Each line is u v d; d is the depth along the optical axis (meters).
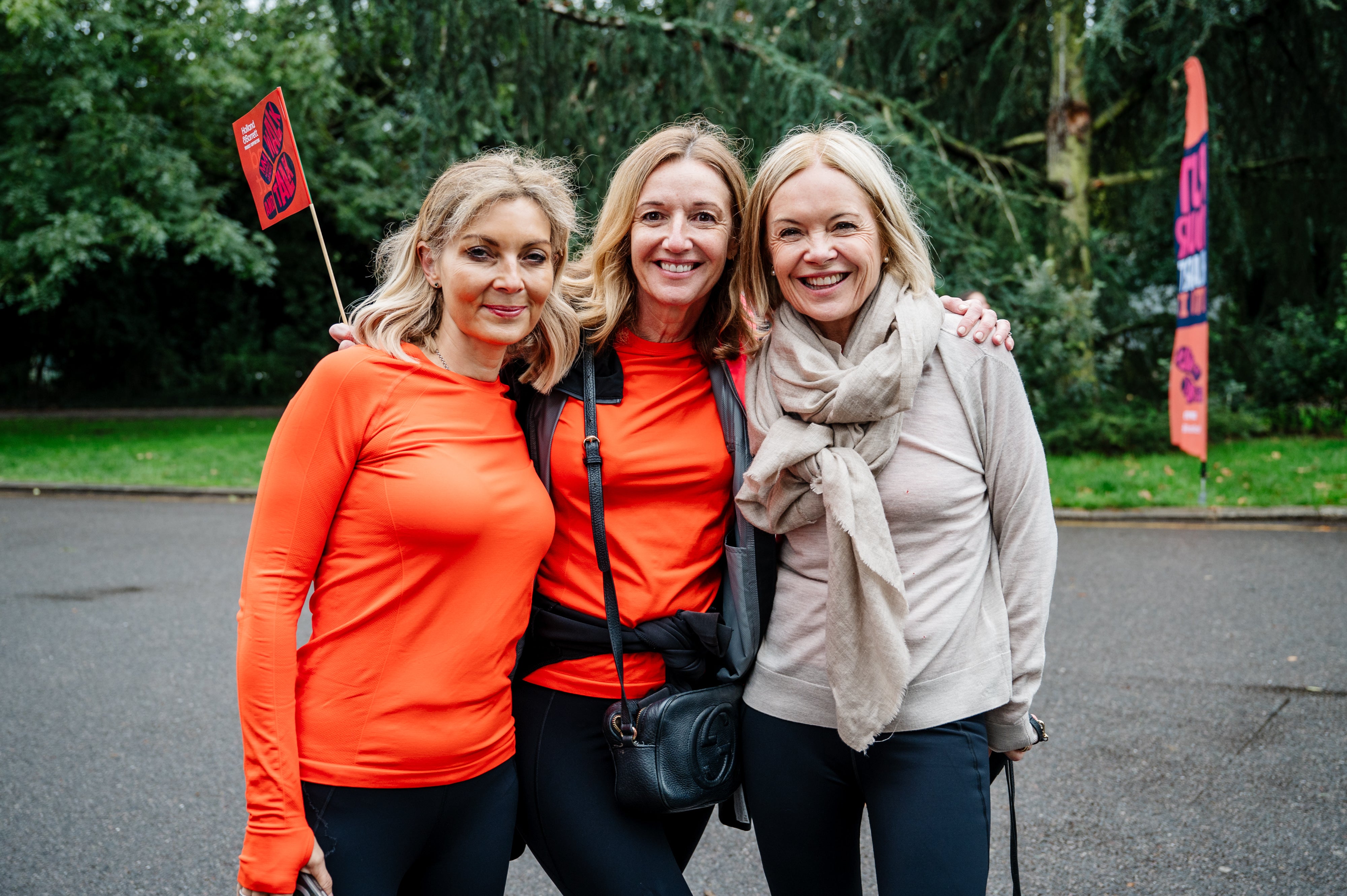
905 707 1.72
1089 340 11.92
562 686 1.82
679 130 1.88
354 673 1.61
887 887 1.67
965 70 13.12
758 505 1.82
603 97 10.91
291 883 1.51
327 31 17.39
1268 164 13.06
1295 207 13.15
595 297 1.92
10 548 7.98
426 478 1.59
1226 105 12.16
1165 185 12.23
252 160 2.09
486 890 1.70
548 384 1.81
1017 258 11.68
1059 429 11.57
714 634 1.81
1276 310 14.26
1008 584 1.80
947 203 11.17
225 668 4.89
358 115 19.70
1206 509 8.37
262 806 1.52
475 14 10.59
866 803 1.78
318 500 1.59
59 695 4.53
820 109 10.61
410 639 1.61
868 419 1.71
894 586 1.67
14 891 2.89
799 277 1.78
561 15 10.91
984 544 1.81
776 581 1.86
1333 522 8.01
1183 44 11.43
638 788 1.73
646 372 1.90
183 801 3.46
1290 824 3.15
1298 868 2.90
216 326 23.64
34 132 16.16
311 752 1.60
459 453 1.64
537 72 10.90
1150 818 3.23
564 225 1.73
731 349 1.89
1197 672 4.59
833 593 1.71
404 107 18.75
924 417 1.75
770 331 1.88
